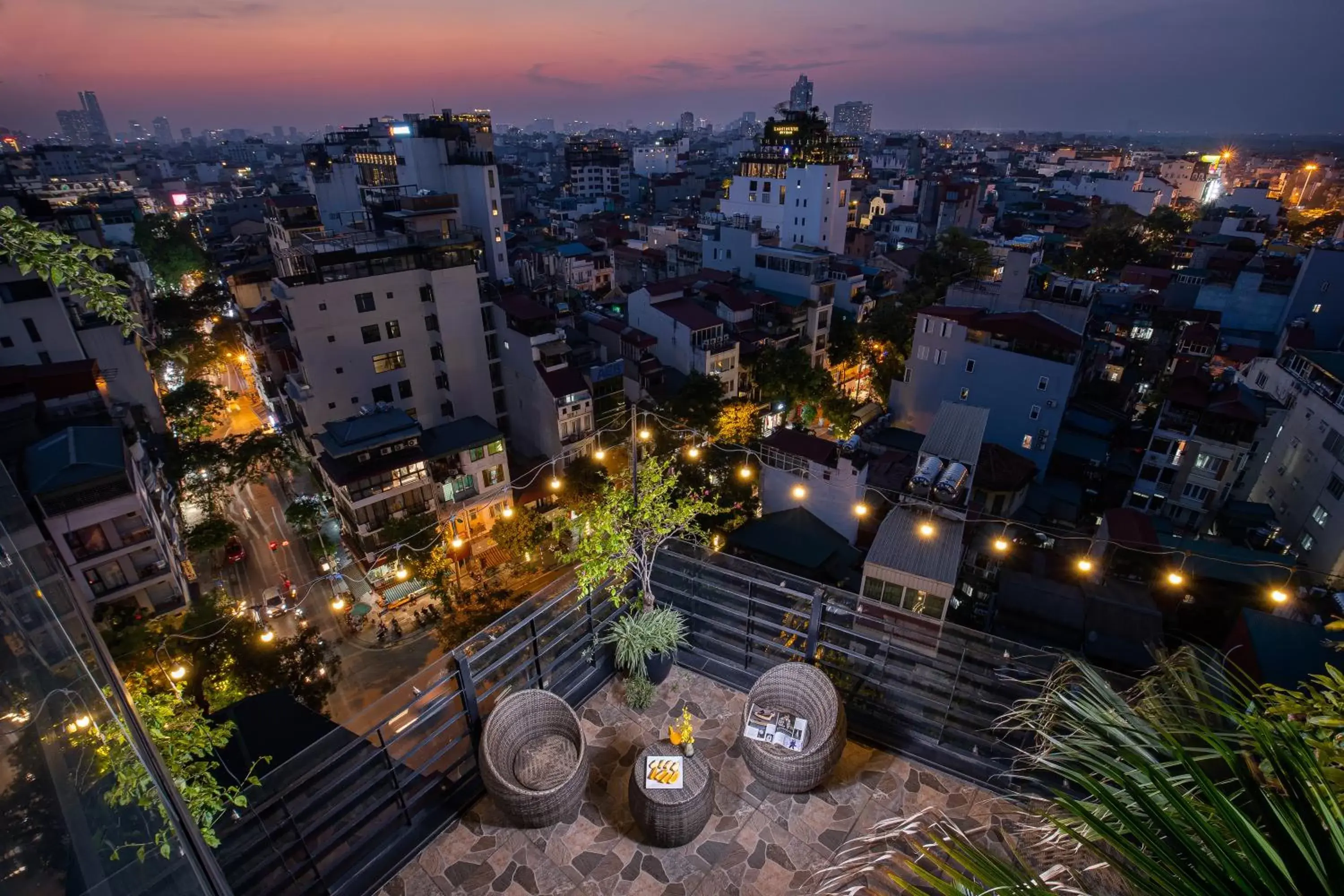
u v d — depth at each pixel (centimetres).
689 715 724
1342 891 206
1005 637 2198
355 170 6662
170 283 7006
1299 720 367
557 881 609
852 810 671
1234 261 5700
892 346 4725
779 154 7650
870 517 2828
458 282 3678
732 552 2752
